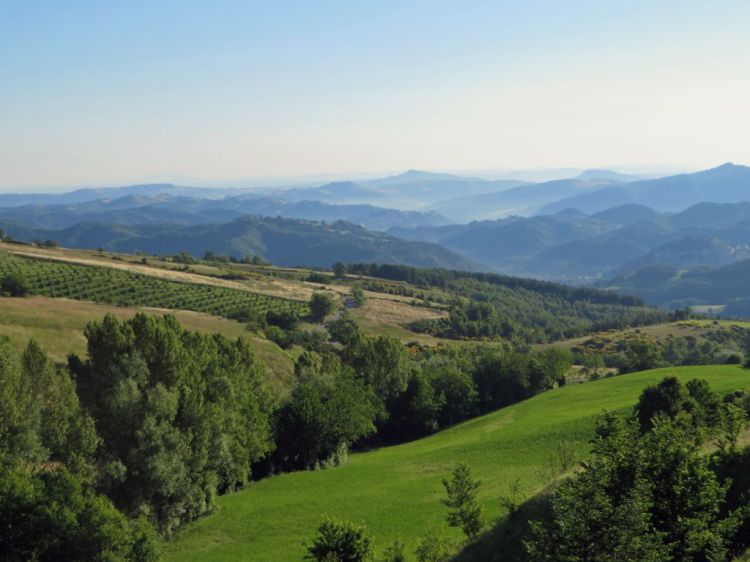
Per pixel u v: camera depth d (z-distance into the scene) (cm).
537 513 3284
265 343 12388
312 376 9831
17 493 3938
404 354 11656
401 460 8306
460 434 10069
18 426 4450
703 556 2320
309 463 8638
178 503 5553
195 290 18025
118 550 4109
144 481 5194
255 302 18350
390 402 11481
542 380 12925
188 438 5647
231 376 7600
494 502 5416
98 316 10156
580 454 6806
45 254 17988
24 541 3919
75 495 4091
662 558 1866
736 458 2758
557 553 1934
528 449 7594
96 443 4891
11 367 4594
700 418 4609
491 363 13100
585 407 9444
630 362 14062
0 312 8912
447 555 3612
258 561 4969
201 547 5362
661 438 2320
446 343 18675
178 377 5878
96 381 5612
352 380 9869
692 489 2200
